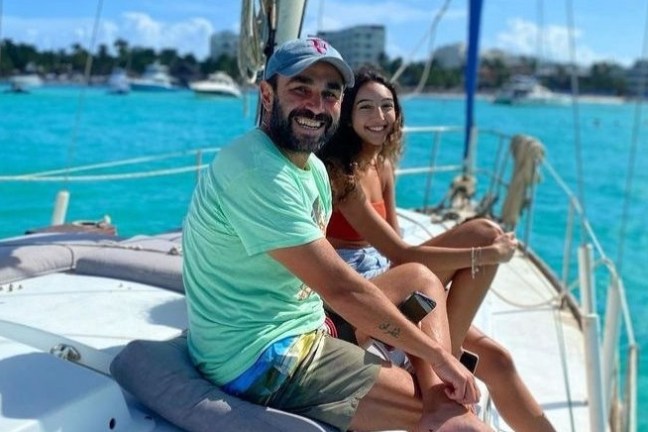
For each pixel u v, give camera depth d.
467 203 7.16
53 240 3.46
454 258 2.70
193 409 1.98
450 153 18.38
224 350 2.04
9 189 11.11
